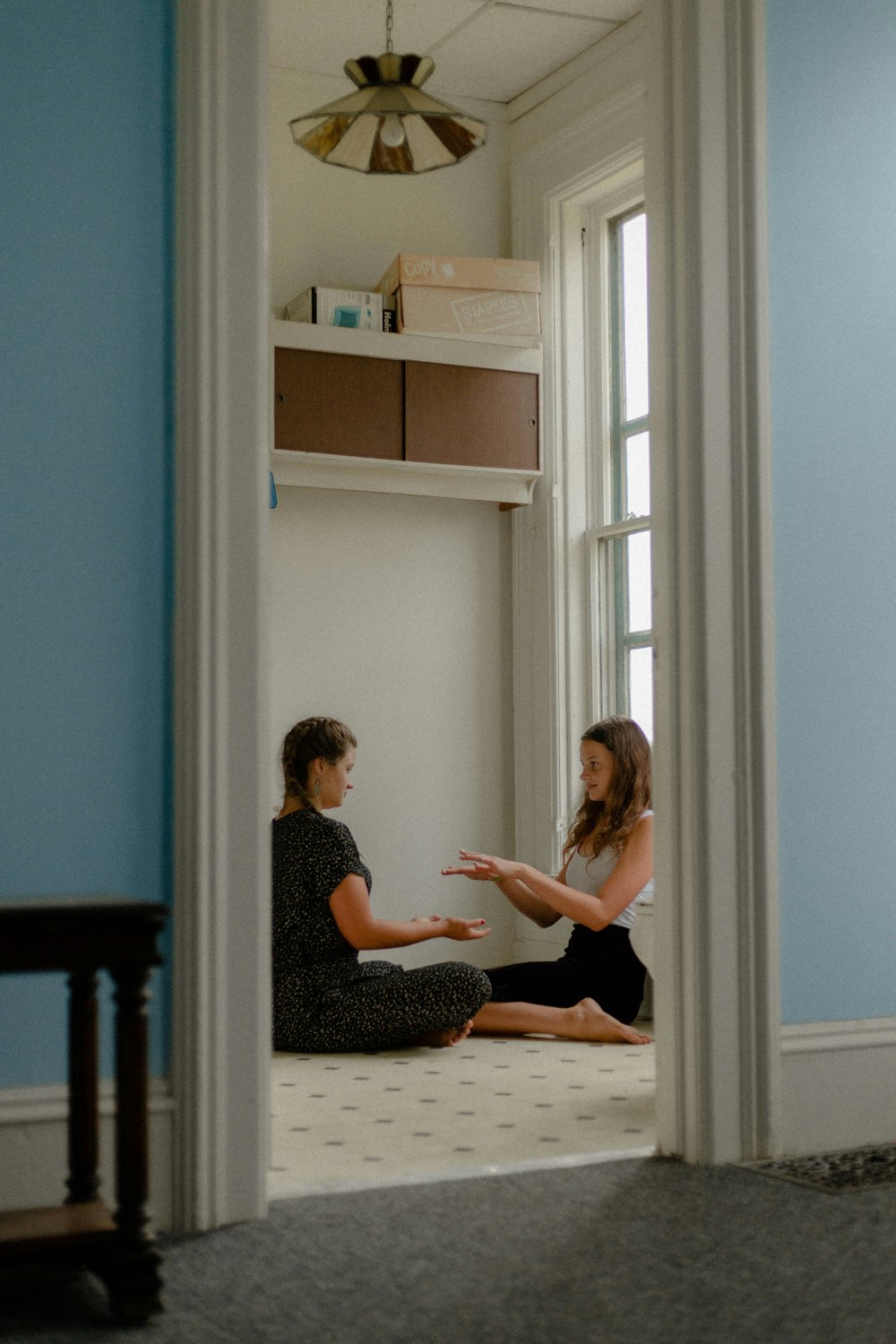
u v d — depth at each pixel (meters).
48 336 2.14
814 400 2.70
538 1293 1.76
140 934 1.72
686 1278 1.82
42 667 2.11
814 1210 2.13
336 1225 2.07
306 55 4.48
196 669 2.16
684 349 2.56
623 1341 1.60
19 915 1.66
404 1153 2.51
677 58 2.60
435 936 3.76
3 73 2.14
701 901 2.47
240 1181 2.10
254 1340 1.61
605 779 4.05
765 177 2.64
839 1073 2.59
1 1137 2.03
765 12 2.70
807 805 2.63
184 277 2.21
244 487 2.21
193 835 2.14
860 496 2.74
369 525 4.68
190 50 2.22
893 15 2.87
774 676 2.59
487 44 4.45
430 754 4.72
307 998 3.66
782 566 2.64
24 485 2.12
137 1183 1.71
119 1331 1.65
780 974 2.56
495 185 4.87
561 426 4.69
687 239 2.57
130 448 2.19
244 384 2.23
